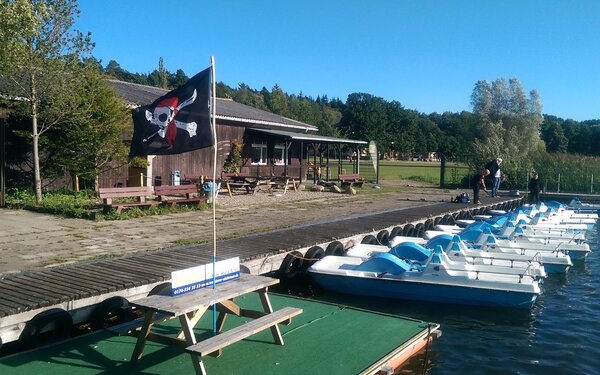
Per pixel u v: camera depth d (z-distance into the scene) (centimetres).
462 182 3441
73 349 596
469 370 693
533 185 2750
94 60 1736
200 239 1180
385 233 1441
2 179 1576
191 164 2320
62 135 1753
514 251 1232
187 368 549
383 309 963
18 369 539
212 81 567
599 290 1127
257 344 622
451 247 1134
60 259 934
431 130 9031
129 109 1861
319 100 14012
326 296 1035
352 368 561
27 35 1495
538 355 752
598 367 713
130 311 736
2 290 709
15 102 1638
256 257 996
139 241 1134
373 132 7650
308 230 1357
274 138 2803
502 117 5097
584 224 1817
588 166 3219
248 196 2202
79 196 1767
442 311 953
